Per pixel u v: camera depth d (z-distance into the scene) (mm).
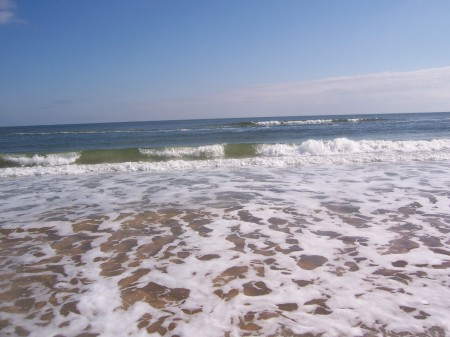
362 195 6414
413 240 4152
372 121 40750
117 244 4270
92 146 19344
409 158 11078
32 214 5648
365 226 4699
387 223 4801
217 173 9367
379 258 3664
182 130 30391
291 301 2875
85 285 3230
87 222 5176
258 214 5391
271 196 6527
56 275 3451
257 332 2475
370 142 14055
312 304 2820
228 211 5594
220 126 37125
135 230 4785
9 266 3672
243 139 20688
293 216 5242
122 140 22125
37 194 7219
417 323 2527
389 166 9773
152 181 8430
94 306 2863
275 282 3207
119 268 3586
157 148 14305
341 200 6086
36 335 2477
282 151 14195
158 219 5262
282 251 3930
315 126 31812
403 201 5918
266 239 4324
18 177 9422
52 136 28203
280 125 35875
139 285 3209
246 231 4641
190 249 4059
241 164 10766
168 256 3869
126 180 8664
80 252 4035
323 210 5508
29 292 3113
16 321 2656
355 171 9086
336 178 8164
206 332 2490
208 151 14438
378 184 7340
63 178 9148
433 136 19641
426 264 3498
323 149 13695
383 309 2717
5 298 3010
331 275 3312
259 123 37656
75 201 6523
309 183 7664
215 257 3811
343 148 13758
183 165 10711
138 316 2709
